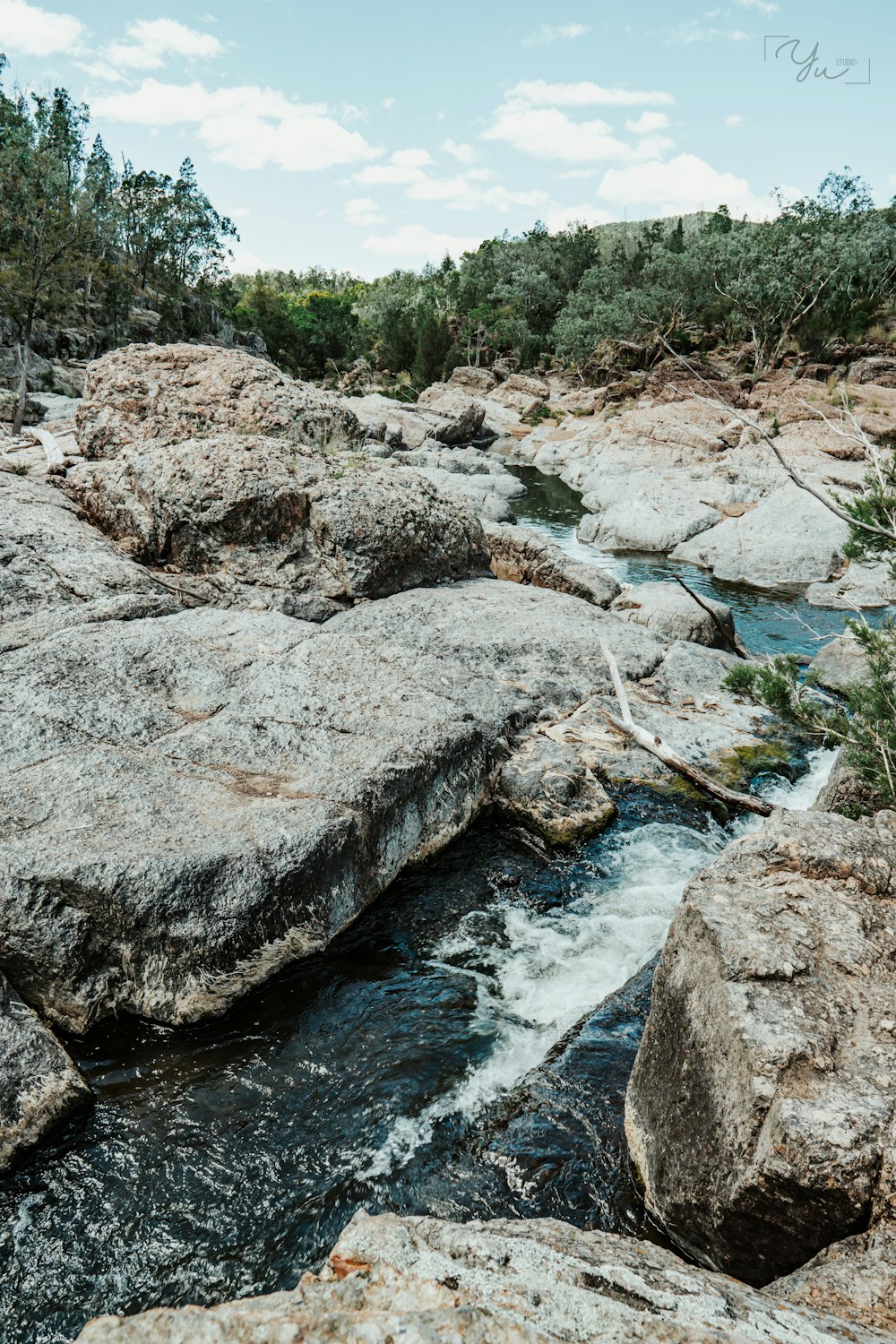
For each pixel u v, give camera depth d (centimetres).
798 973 478
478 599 1457
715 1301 320
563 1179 549
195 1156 579
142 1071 650
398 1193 549
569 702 1189
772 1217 411
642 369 6225
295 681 1020
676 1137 492
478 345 7938
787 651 1702
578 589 1705
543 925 836
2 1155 564
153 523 1417
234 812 790
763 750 1152
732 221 10031
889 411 4141
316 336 9944
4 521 1311
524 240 10344
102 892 680
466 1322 263
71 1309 486
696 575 2395
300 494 1416
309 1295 299
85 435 1678
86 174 8375
